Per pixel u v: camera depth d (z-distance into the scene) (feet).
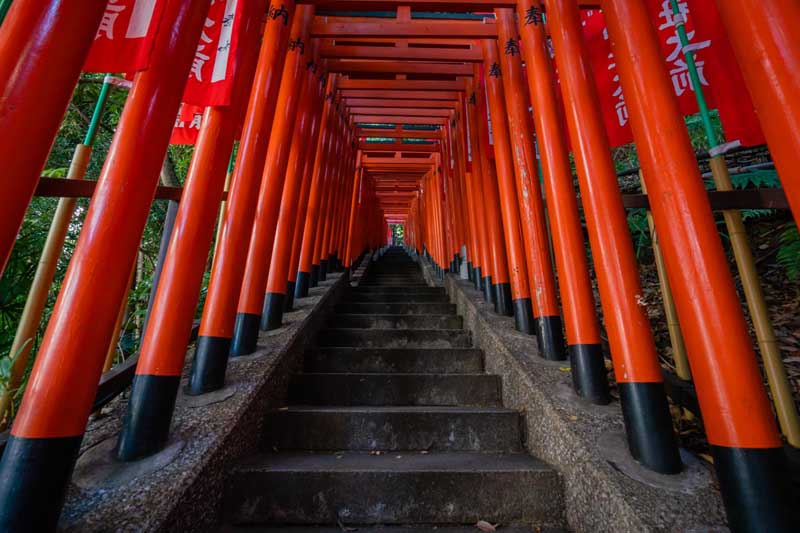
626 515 4.36
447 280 21.34
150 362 5.74
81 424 4.23
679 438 6.56
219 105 7.13
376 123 27.45
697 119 14.64
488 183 14.61
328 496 5.81
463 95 21.27
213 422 6.12
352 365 10.98
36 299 6.42
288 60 12.12
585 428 5.92
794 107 3.54
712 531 4.03
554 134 8.43
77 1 3.98
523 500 5.83
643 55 5.43
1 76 3.60
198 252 6.59
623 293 5.88
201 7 5.94
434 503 5.80
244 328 9.00
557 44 7.67
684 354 7.35
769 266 11.85
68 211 6.86
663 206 4.85
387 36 14.24
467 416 7.60
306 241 16.33
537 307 9.10
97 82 14.92
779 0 3.74
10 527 3.73
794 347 8.61
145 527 4.06
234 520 5.68
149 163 5.03
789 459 5.28
